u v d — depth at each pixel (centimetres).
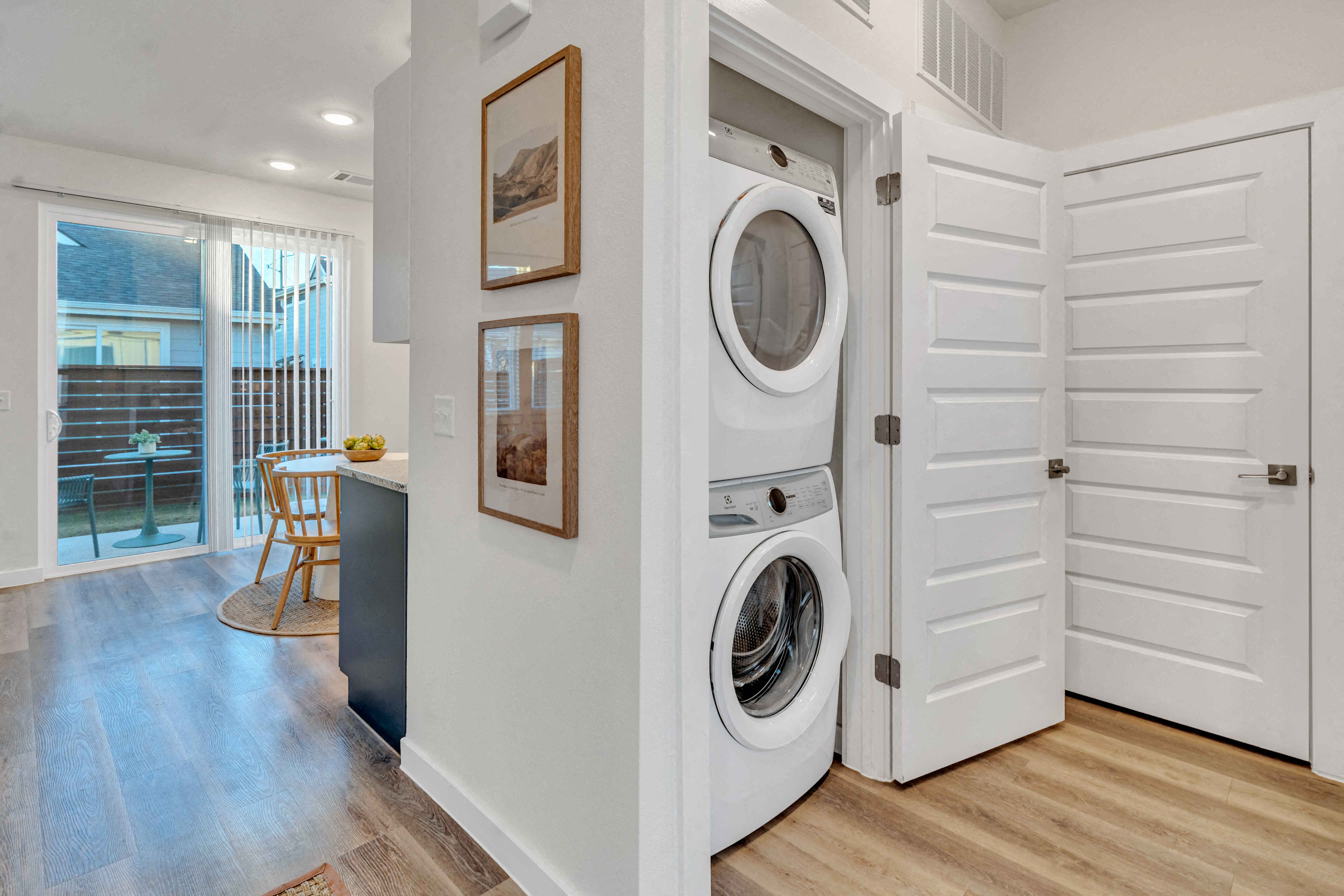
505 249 147
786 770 171
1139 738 218
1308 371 198
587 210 128
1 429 374
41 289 385
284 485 315
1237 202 208
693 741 129
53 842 164
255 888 149
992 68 255
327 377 491
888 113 186
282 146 387
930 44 215
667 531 124
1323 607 196
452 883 151
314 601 354
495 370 152
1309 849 162
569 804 136
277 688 253
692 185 124
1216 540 216
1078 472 245
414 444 189
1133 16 237
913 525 187
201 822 172
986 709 204
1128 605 235
